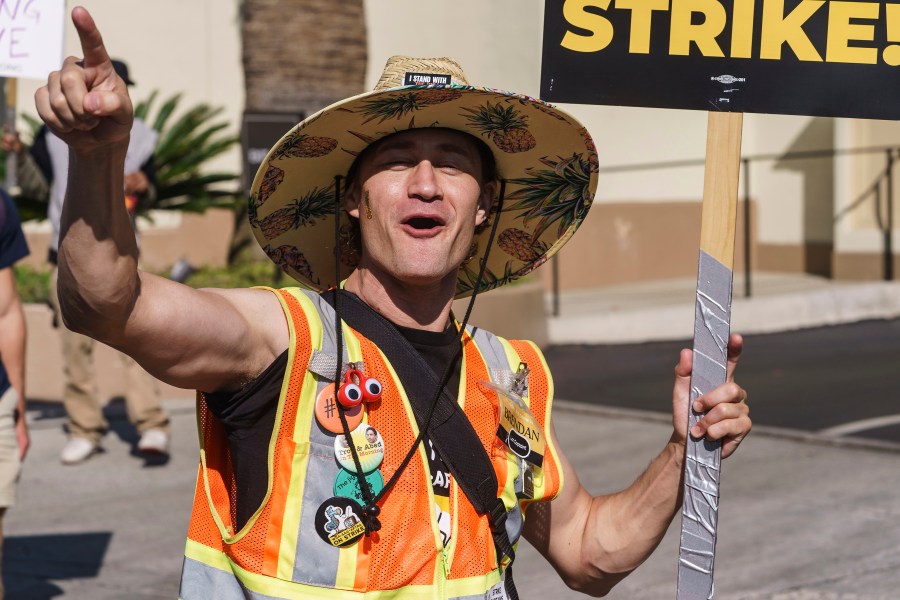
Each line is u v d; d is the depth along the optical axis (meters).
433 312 2.63
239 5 14.00
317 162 2.67
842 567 6.05
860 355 12.47
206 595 2.41
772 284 16.22
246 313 2.35
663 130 17.00
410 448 2.41
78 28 1.86
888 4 2.78
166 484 7.80
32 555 6.39
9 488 4.18
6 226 4.31
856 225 16.48
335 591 2.32
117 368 10.20
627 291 16.11
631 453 8.47
